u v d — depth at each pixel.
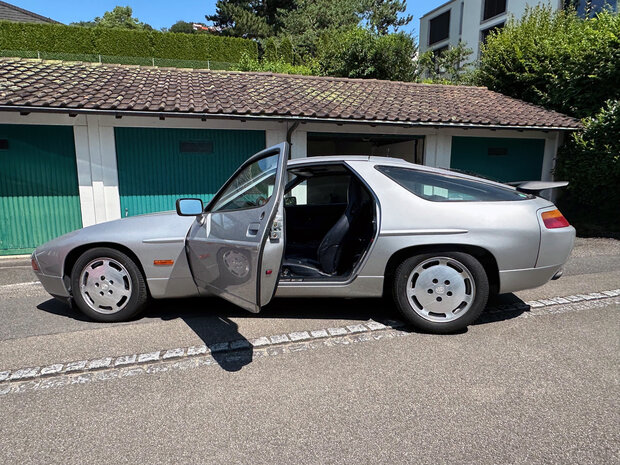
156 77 9.02
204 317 3.66
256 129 7.86
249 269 2.63
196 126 7.55
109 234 3.46
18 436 2.05
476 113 8.68
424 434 2.03
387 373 2.63
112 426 2.13
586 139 8.60
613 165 7.98
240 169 3.37
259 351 2.98
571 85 9.14
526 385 2.46
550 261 3.21
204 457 1.89
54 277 3.53
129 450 1.94
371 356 2.87
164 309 3.90
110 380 2.60
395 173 3.36
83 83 7.82
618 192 8.36
